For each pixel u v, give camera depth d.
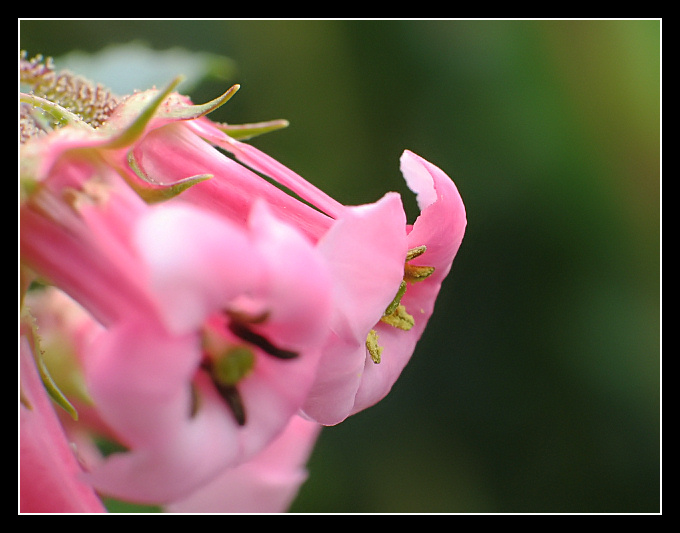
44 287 0.17
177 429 0.15
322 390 0.16
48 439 0.16
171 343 0.15
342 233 0.16
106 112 0.17
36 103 0.16
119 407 0.15
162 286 0.15
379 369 0.17
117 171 0.16
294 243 0.15
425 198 0.17
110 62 0.19
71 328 0.17
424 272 0.17
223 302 0.15
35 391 0.16
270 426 0.16
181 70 0.19
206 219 0.15
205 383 0.16
